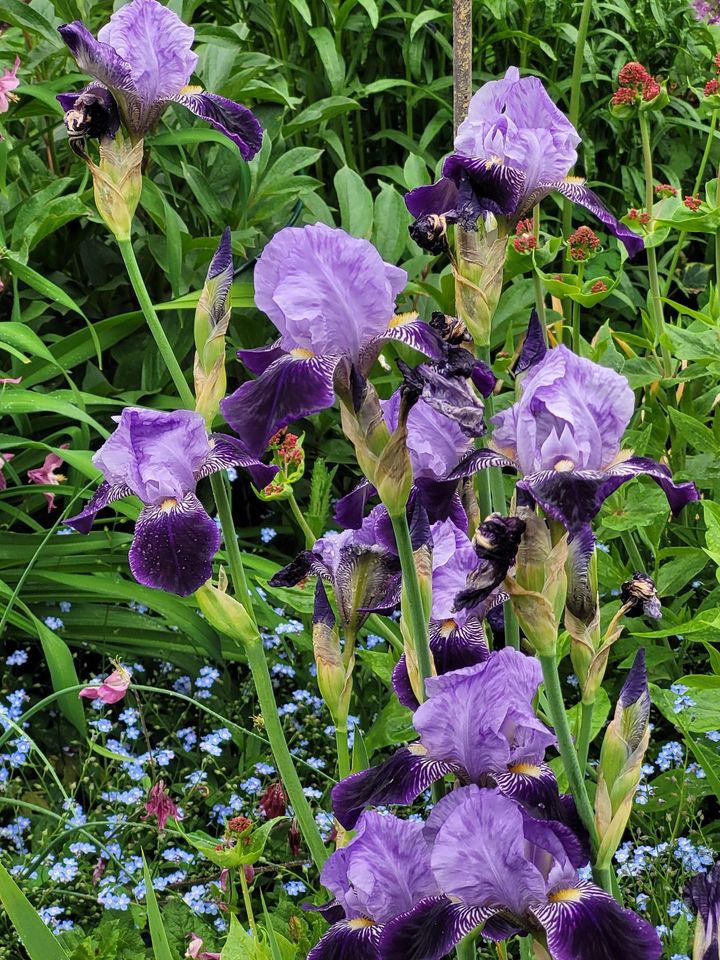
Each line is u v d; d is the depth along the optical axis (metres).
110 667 1.77
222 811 1.46
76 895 1.33
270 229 2.03
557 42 2.38
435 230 1.06
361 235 1.93
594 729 1.26
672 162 2.54
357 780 0.94
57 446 1.96
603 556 1.51
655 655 1.52
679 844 1.33
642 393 1.93
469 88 1.22
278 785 1.27
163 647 1.72
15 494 1.74
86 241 2.04
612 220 1.17
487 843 0.87
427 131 2.27
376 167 2.33
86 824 1.34
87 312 2.06
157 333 1.08
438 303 1.83
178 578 1.01
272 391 0.93
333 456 1.96
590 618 0.93
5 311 2.03
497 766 0.91
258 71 2.01
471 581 0.89
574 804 0.92
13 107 1.93
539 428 0.89
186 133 1.82
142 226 2.03
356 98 2.18
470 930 0.88
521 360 1.00
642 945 0.87
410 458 0.97
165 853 1.38
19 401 1.57
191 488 1.04
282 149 2.05
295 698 1.60
